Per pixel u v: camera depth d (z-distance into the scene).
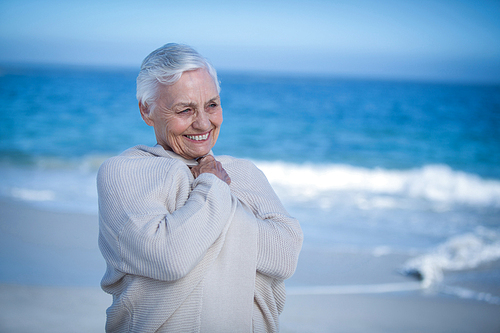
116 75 72.88
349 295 4.48
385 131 21.09
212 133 1.36
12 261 5.01
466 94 48.28
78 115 22.89
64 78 56.88
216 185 1.15
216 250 1.13
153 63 1.25
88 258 5.21
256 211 1.31
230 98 38.12
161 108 1.26
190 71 1.24
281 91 48.62
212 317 1.12
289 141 18.44
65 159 13.09
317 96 42.16
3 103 27.17
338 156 15.28
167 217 1.08
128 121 21.19
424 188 10.34
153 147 1.37
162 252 1.02
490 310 4.19
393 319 3.92
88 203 7.89
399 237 6.62
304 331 3.59
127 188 1.15
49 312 3.70
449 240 6.48
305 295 4.46
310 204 8.64
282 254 1.19
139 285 1.12
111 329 1.19
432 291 4.65
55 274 4.66
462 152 16.12
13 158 12.95
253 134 20.22
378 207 8.55
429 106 33.66
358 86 67.25
